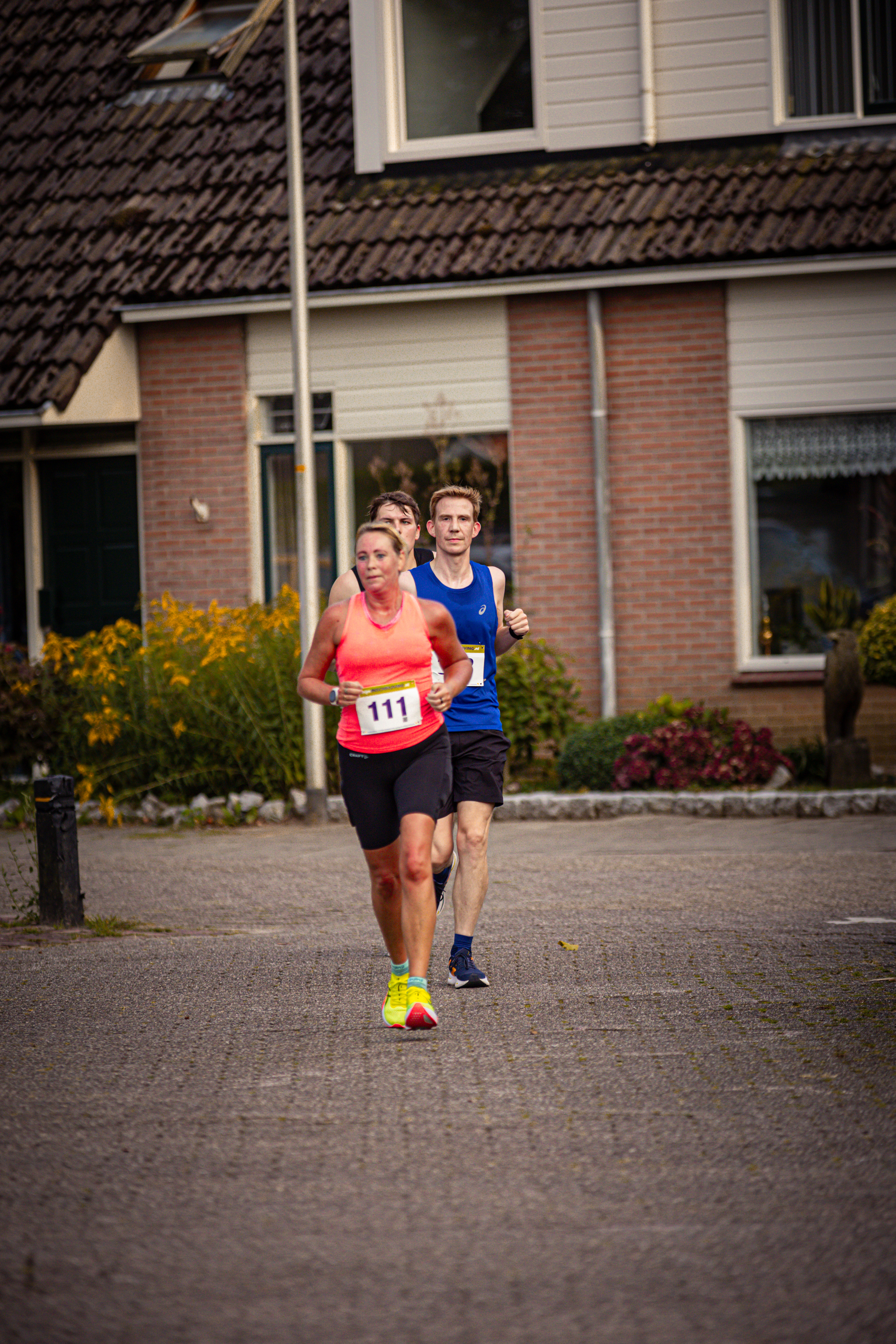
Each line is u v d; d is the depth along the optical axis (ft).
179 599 199.62
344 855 143.02
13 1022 83.10
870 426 184.34
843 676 163.53
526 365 189.57
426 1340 44.96
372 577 77.30
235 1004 86.33
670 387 186.09
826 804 155.63
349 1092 69.41
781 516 187.01
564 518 189.26
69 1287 49.21
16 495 207.82
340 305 188.14
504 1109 66.44
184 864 140.46
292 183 164.76
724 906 112.47
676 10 194.70
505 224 189.26
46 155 215.72
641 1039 77.10
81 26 235.40
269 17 224.74
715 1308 46.80
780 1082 69.77
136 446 201.57
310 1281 49.29
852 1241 51.80
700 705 177.37
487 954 97.55
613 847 141.90
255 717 169.37
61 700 175.42
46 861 110.83
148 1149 62.49
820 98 193.67
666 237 181.57
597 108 196.95
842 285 181.98
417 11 203.92
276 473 198.39
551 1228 53.31
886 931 102.73
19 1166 60.75
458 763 89.81
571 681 180.65
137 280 193.47
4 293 196.85
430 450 194.80
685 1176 58.18
